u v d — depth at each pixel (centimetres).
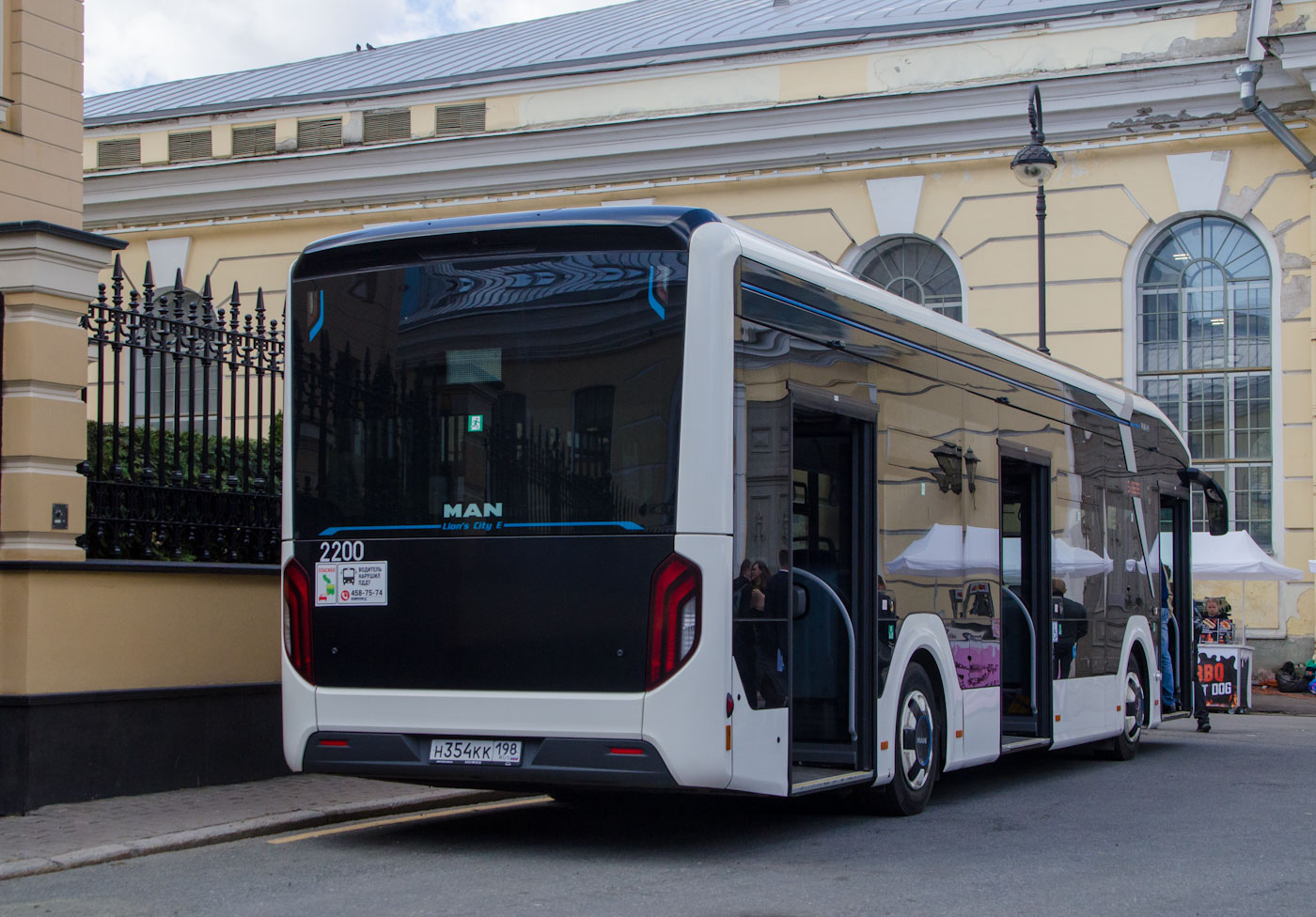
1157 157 2286
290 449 817
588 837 848
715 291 735
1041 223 1809
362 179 2747
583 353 753
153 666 975
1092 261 2320
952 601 985
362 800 952
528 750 746
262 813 895
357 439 799
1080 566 1227
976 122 2372
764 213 2519
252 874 731
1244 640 2186
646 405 737
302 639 802
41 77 989
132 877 727
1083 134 2322
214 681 1018
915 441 937
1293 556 2178
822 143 2470
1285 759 1342
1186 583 1536
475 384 773
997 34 2372
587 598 738
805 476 855
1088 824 912
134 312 993
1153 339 2302
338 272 814
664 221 746
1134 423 1389
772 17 2886
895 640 898
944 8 2666
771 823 905
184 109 2903
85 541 948
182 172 2858
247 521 1070
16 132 972
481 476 767
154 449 1038
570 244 762
